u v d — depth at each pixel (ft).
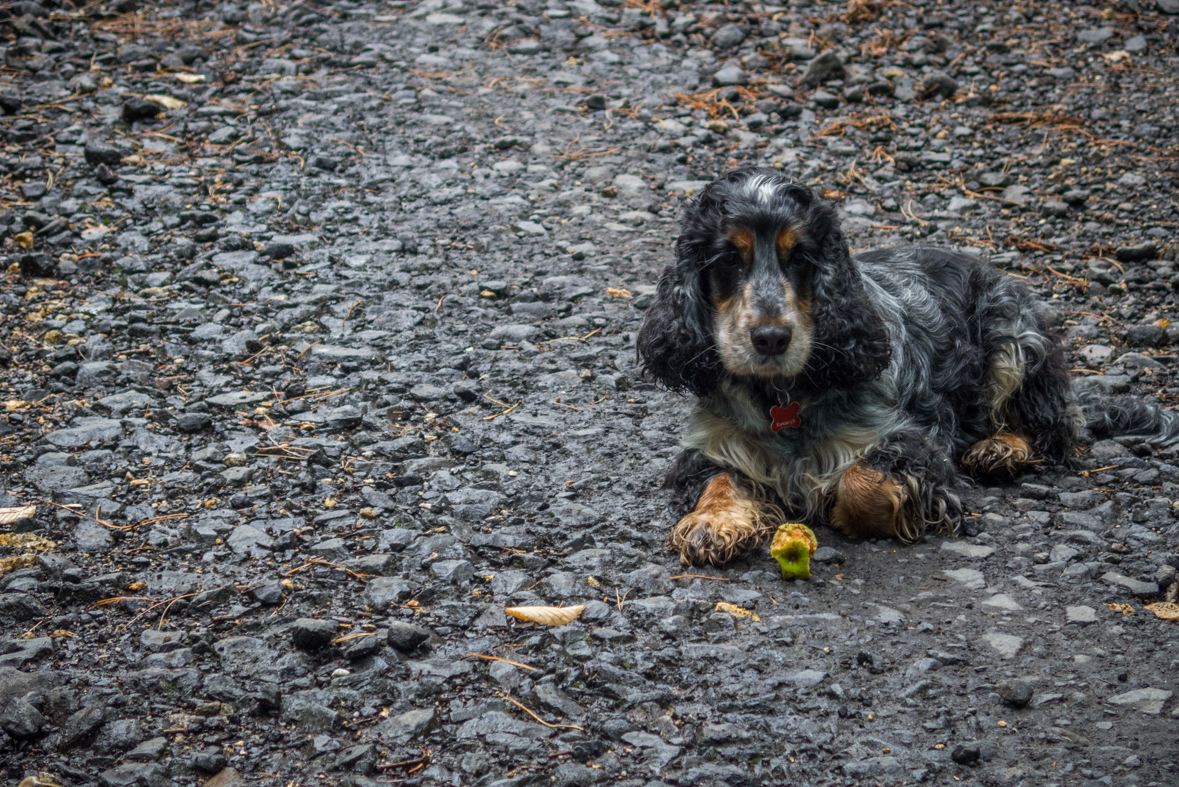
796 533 12.28
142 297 20.27
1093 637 11.22
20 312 19.48
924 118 29.40
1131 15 34.68
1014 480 15.06
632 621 11.57
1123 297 20.86
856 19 34.96
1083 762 9.34
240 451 15.43
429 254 22.35
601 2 36.55
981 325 16.05
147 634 11.23
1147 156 26.53
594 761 9.44
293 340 18.99
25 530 13.32
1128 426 16.22
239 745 9.67
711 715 10.02
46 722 9.85
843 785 9.15
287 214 23.71
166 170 25.35
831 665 10.78
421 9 35.91
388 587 12.16
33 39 31.68
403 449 15.67
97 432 15.80
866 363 13.34
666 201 25.05
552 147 27.55
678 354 13.69
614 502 14.35
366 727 9.91
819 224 12.89
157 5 35.60
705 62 32.58
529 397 17.43
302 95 29.63
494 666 10.75
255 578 12.40
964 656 10.93
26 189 23.89
